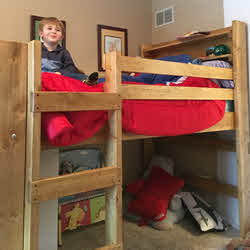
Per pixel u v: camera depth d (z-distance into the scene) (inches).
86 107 48.7
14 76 44.6
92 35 111.0
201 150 111.0
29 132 44.9
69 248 80.0
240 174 85.5
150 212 94.5
